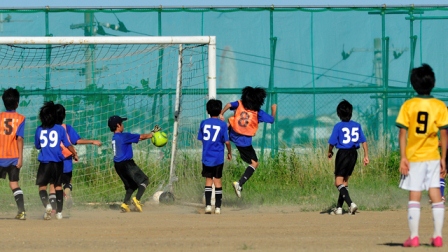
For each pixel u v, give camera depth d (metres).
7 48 54.25
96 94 58.00
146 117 57.81
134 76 57.97
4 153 34.94
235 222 33.03
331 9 61.38
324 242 25.62
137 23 60.75
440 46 61.69
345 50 61.44
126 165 40.19
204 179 50.31
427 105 23.80
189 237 27.41
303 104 61.09
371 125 61.16
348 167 37.03
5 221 33.91
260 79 60.97
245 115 41.22
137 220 34.19
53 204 35.62
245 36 60.94
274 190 50.03
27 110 57.59
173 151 47.19
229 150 38.91
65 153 39.34
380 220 33.62
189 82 52.56
